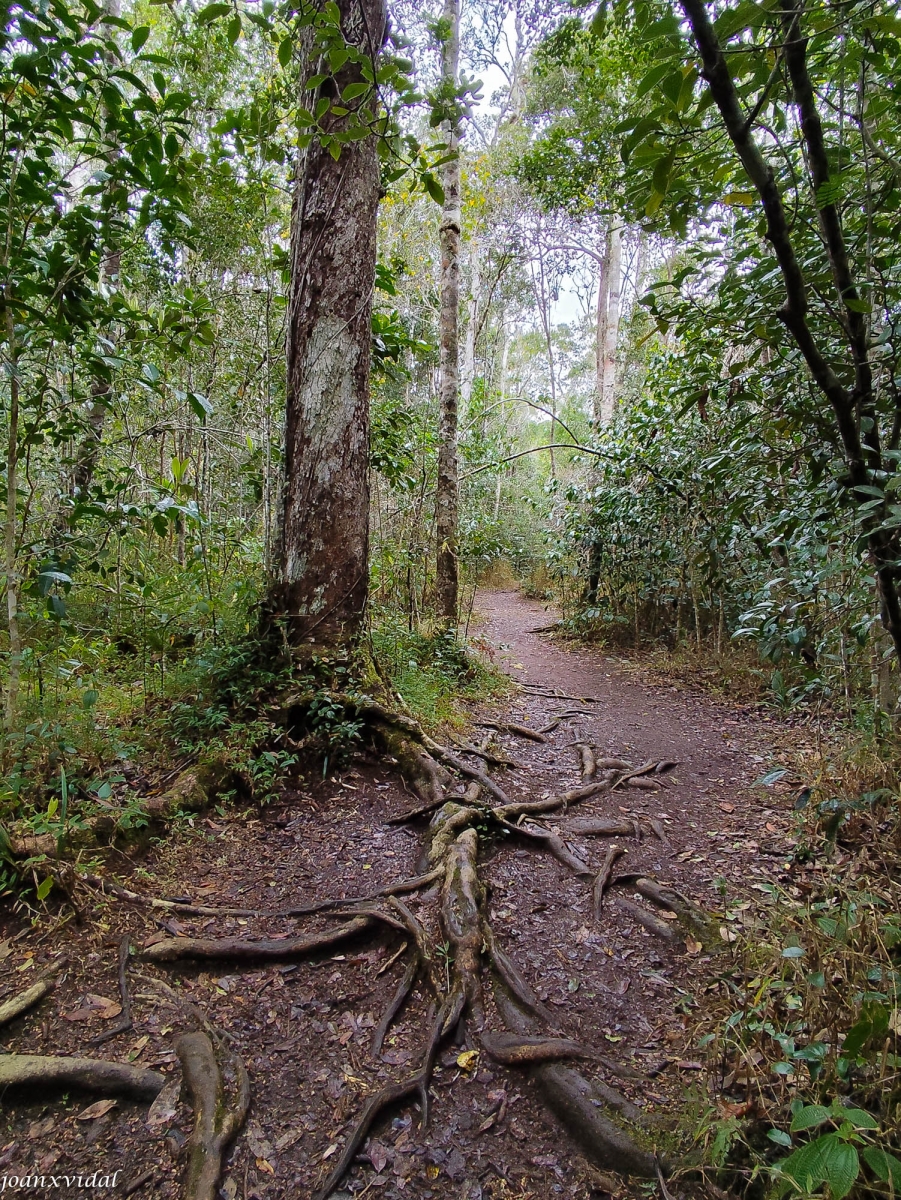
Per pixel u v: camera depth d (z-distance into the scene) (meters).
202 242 5.29
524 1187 1.57
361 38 3.67
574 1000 2.18
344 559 4.14
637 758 4.69
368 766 3.75
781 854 3.13
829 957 1.82
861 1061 1.40
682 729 5.44
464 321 16.50
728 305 3.13
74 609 4.49
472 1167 1.62
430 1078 1.87
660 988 2.24
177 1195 1.50
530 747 4.81
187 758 3.37
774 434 3.10
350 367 4.07
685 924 2.59
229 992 2.15
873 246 2.24
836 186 1.50
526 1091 1.83
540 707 5.98
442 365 6.66
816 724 4.67
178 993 2.11
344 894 2.68
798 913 2.13
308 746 3.66
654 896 2.80
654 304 2.98
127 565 4.54
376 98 2.06
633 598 9.02
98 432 4.27
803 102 1.38
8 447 3.01
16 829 2.45
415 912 2.52
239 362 5.97
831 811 2.64
